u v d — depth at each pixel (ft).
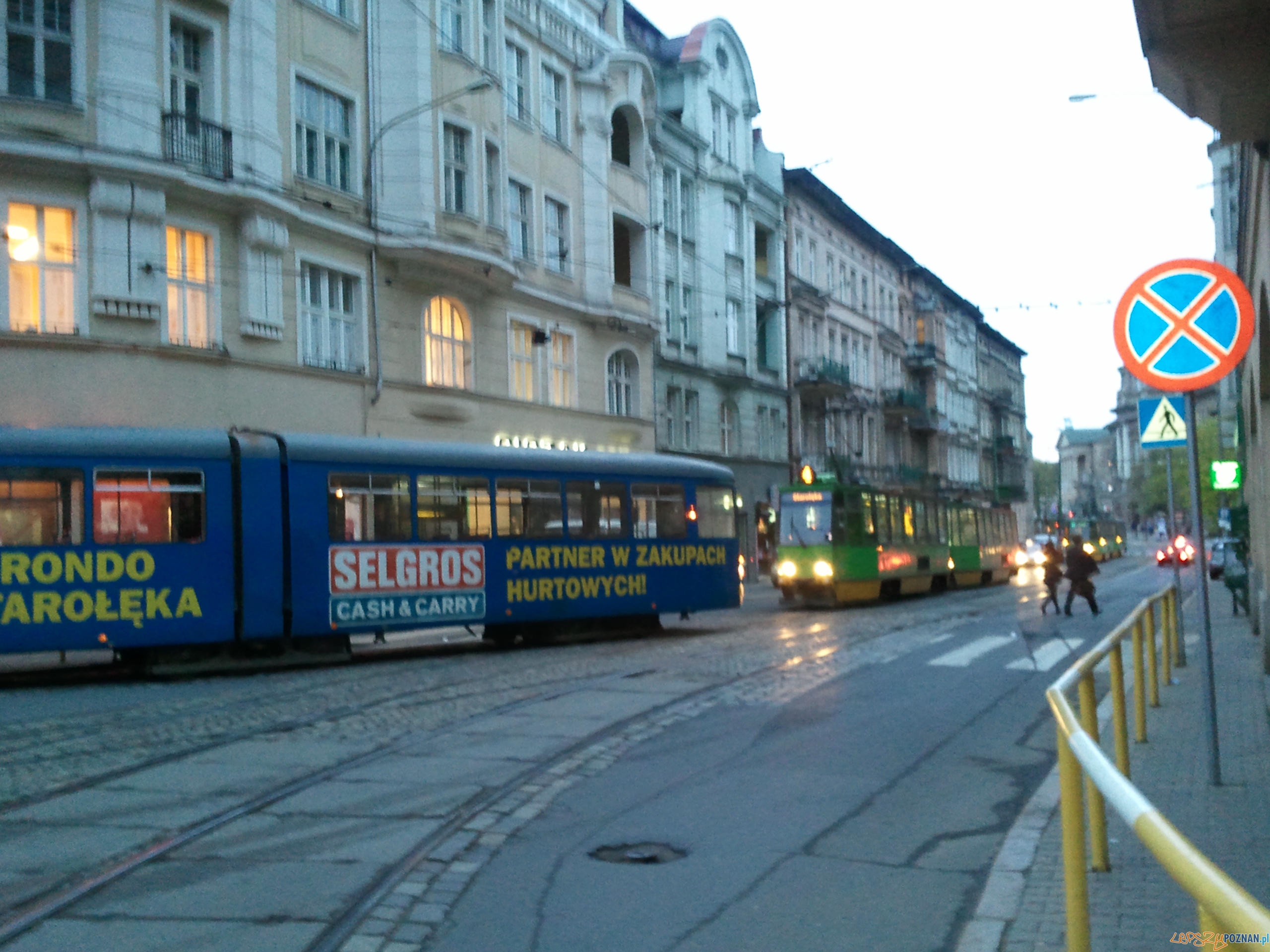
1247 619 69.87
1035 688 42.16
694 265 131.64
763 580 138.41
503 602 57.52
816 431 165.89
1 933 16.22
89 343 61.36
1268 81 26.55
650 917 17.26
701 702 38.60
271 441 50.19
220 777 26.96
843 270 179.32
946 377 230.27
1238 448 88.74
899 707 37.68
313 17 75.66
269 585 49.24
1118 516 475.31
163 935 16.21
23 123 60.23
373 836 21.81
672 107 133.80
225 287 68.59
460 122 85.40
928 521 107.24
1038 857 19.83
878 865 20.07
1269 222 33.45
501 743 31.24
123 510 46.24
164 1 65.21
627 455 64.80
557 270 101.81
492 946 15.99
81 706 38.78
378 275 80.43
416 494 54.54
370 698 39.83
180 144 65.82
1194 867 6.43
